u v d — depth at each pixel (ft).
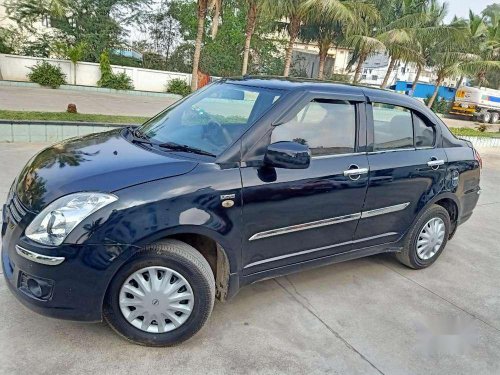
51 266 7.09
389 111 11.24
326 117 9.91
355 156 10.31
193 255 8.04
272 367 8.05
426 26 71.82
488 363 8.87
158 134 10.16
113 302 7.75
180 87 69.15
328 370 8.14
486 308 11.13
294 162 8.27
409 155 11.50
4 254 8.20
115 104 50.26
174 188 7.68
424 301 11.16
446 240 13.42
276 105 9.19
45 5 67.56
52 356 7.69
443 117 97.86
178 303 8.15
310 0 52.47
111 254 7.26
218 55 85.46
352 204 10.30
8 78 61.11
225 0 52.85
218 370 7.81
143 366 7.72
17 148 22.13
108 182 7.48
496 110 97.91
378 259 13.57
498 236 16.98
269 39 89.45
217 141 8.95
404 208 11.67
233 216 8.32
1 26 68.33
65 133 24.72
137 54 83.10
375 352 8.81
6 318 8.56
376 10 62.90
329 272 12.30
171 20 87.04
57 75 60.44
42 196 7.45
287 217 9.18
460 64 74.79
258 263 9.21
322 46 65.92
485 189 25.58
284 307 10.12
